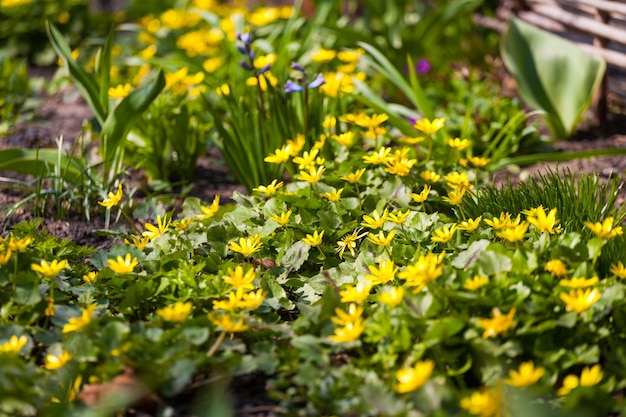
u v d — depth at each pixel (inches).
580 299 51.5
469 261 54.7
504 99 75.4
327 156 65.6
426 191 58.8
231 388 53.4
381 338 52.7
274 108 66.3
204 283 55.6
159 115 69.7
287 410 51.8
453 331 51.9
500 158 69.4
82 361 52.1
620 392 52.2
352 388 51.4
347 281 56.5
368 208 60.7
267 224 59.0
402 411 50.1
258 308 54.9
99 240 63.7
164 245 58.3
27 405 50.9
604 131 75.3
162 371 51.4
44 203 65.1
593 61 72.3
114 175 65.4
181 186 69.7
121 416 51.6
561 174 68.5
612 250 55.3
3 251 55.6
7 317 54.1
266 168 67.1
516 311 52.5
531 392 51.0
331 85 67.7
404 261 56.8
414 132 68.2
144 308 55.9
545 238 54.2
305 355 52.2
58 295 55.7
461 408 50.4
